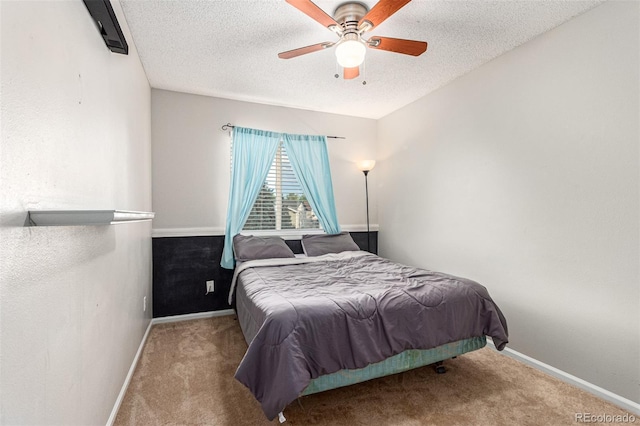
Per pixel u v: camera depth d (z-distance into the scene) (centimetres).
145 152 274
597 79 192
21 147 79
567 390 196
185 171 330
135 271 224
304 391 162
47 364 91
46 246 91
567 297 207
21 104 79
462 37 228
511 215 245
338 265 297
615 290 184
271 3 193
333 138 404
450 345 203
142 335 254
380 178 421
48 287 92
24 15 81
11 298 74
